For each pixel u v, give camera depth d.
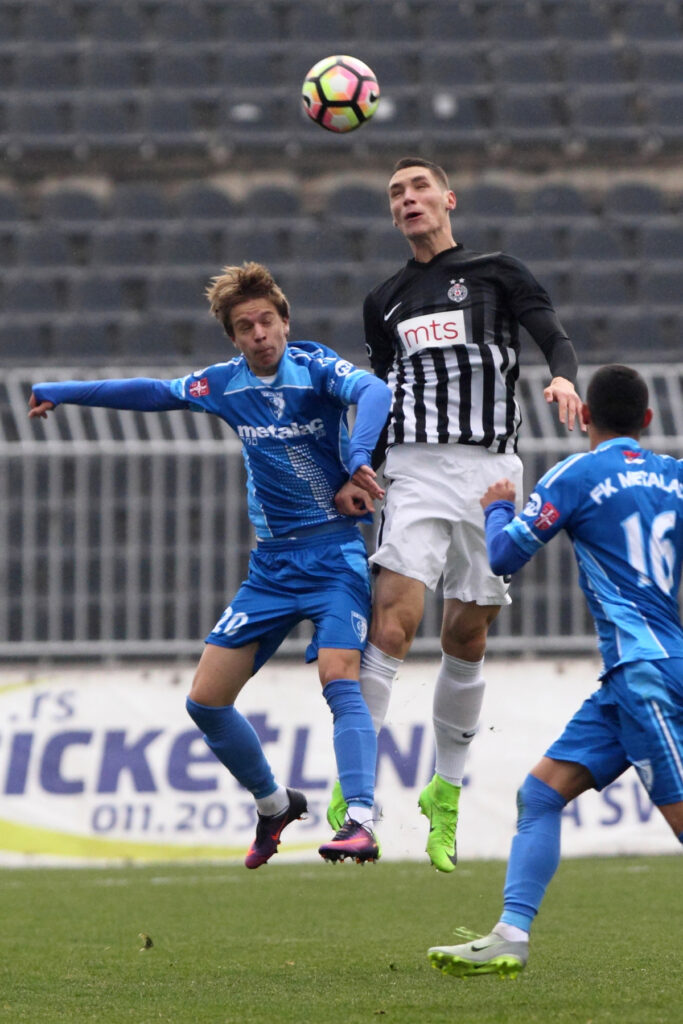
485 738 32.84
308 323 53.34
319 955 17.39
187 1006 13.30
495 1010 12.80
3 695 32.94
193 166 63.41
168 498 38.78
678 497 13.70
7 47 67.25
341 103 18.81
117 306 56.16
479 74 66.75
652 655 12.98
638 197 61.97
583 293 56.56
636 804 32.31
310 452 16.47
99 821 32.28
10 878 28.45
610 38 69.25
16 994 14.22
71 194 61.38
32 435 39.91
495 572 14.12
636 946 17.75
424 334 17.28
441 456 17.19
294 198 61.62
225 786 32.41
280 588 16.59
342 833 15.37
